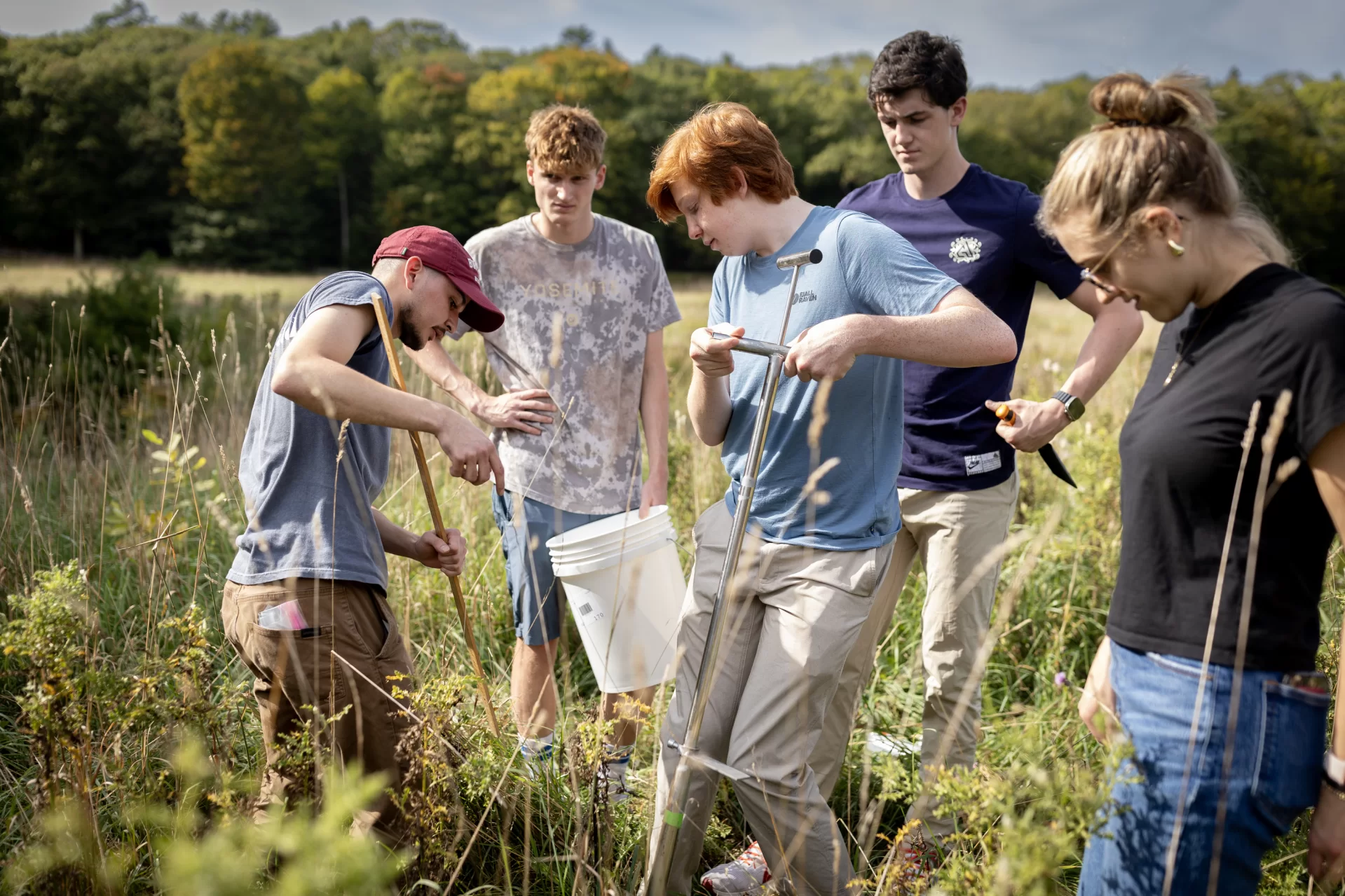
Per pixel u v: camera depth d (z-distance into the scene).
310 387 2.05
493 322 2.57
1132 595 1.67
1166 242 1.57
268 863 1.89
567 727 2.88
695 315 22.95
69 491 4.09
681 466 4.79
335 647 2.20
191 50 76.44
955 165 2.94
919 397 2.75
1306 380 1.45
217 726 2.12
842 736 2.58
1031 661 3.74
